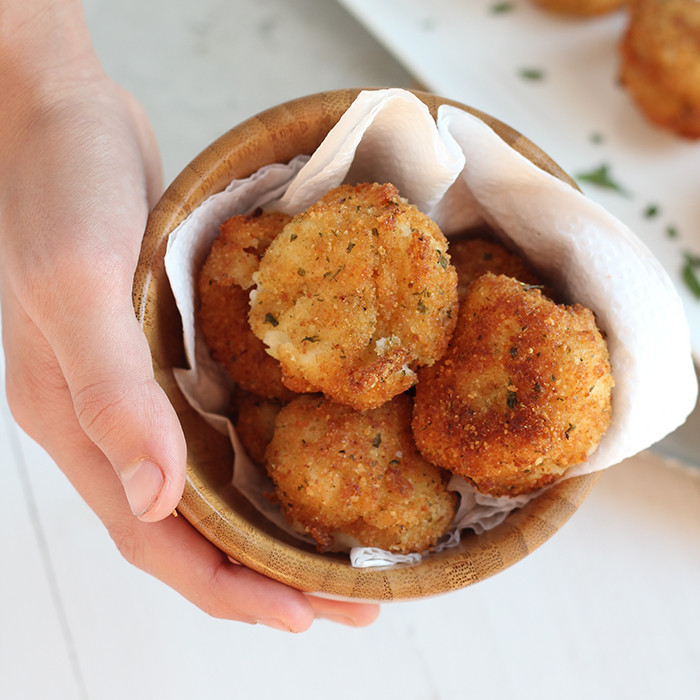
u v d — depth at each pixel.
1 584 0.52
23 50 0.43
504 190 0.41
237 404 0.43
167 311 0.40
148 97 0.58
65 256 0.39
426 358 0.39
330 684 0.51
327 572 0.37
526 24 0.60
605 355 0.39
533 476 0.39
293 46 0.60
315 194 0.41
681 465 0.50
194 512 0.37
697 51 0.55
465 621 0.52
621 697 0.51
